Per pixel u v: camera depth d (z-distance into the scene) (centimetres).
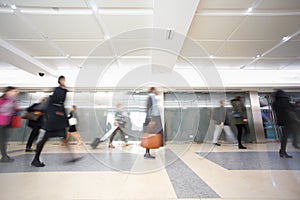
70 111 264
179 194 137
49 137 232
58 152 339
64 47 385
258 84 561
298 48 399
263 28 316
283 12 273
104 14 277
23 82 557
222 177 179
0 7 259
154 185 157
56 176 185
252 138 577
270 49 407
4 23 297
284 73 570
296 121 276
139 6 261
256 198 128
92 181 169
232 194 136
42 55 425
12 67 537
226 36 344
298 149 296
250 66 534
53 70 519
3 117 256
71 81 522
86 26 308
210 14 279
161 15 242
